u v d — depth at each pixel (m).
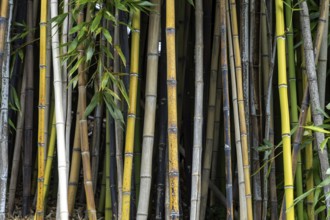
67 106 2.22
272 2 2.59
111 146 2.25
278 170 2.66
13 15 2.63
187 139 2.75
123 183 2.07
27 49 2.64
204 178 2.48
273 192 2.31
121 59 2.20
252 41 2.35
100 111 2.55
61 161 2.03
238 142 2.17
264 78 2.44
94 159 2.55
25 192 2.65
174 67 1.98
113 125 2.25
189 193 2.69
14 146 2.88
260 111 2.36
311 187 2.23
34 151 2.96
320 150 2.02
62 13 2.23
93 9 2.07
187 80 2.79
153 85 2.12
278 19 2.04
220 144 2.83
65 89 2.19
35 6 2.68
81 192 2.86
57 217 2.27
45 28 2.14
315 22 2.37
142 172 2.10
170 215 2.00
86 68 2.11
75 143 2.36
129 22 2.18
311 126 2.01
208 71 2.65
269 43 2.38
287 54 2.37
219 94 2.63
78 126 2.24
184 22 2.71
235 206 2.65
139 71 2.54
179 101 2.59
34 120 2.98
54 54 2.09
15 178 2.67
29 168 2.66
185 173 2.83
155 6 2.17
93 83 2.54
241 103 2.18
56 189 2.88
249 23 2.40
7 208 2.66
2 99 2.21
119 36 2.21
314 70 2.04
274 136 2.67
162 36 2.36
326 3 2.10
